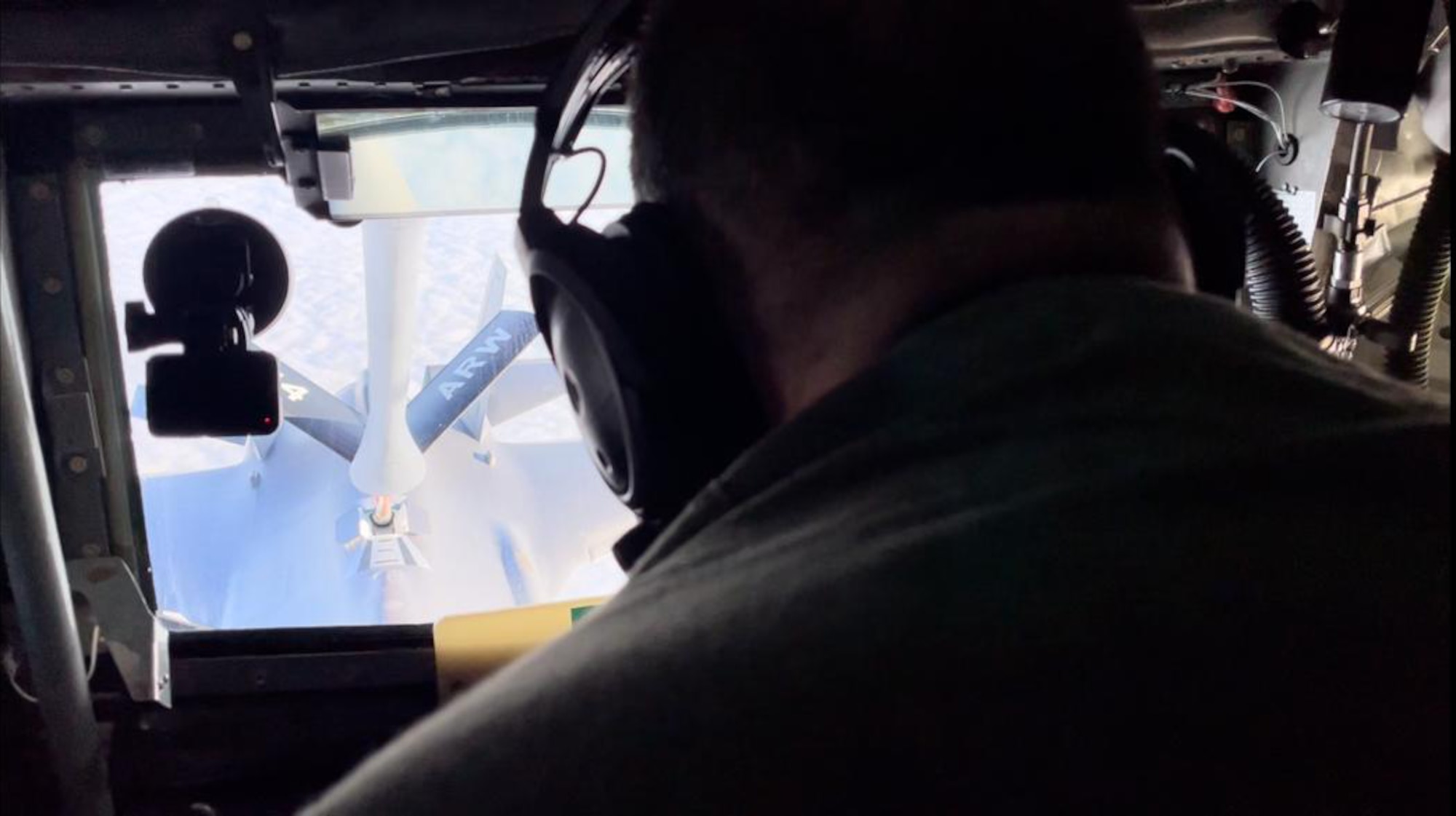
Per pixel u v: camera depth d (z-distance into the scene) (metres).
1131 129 0.50
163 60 1.08
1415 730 0.36
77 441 1.27
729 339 0.56
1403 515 0.40
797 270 0.50
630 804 0.35
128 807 1.35
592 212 1.34
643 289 0.55
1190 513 0.39
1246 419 0.43
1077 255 0.48
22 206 1.19
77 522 1.29
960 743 0.34
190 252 1.16
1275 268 1.05
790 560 0.40
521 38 1.11
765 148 0.50
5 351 1.09
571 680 0.39
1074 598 0.36
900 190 0.48
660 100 0.56
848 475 0.44
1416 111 1.39
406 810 0.38
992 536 0.38
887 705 0.35
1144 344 0.44
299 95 1.14
